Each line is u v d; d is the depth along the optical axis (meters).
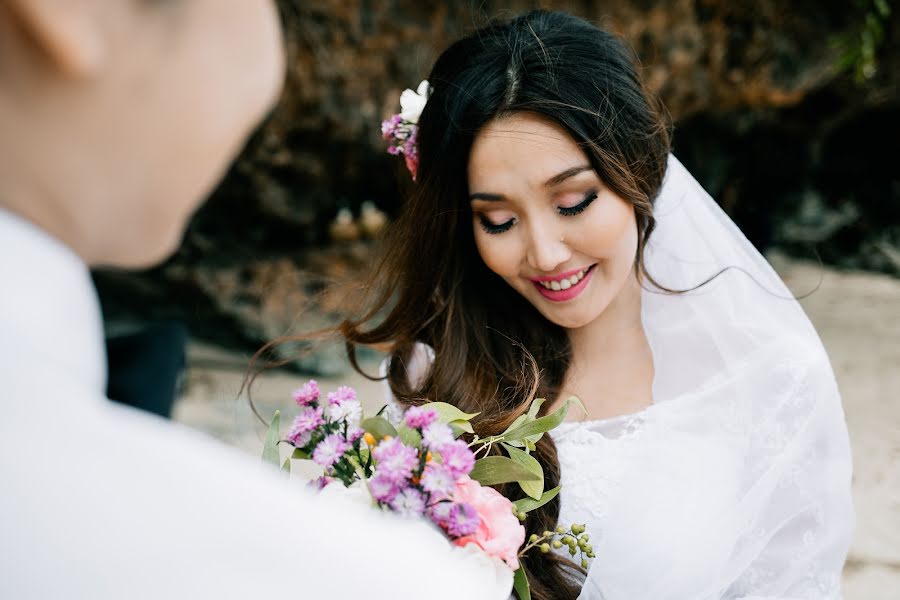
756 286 1.73
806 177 6.74
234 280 5.27
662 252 1.76
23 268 0.53
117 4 0.53
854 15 5.56
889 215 6.71
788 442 1.60
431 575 0.59
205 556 0.53
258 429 4.09
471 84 1.55
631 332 1.81
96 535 0.52
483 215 1.61
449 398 1.80
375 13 4.95
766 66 5.57
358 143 5.21
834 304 5.84
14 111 0.54
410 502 0.93
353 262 5.46
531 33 1.59
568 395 1.82
